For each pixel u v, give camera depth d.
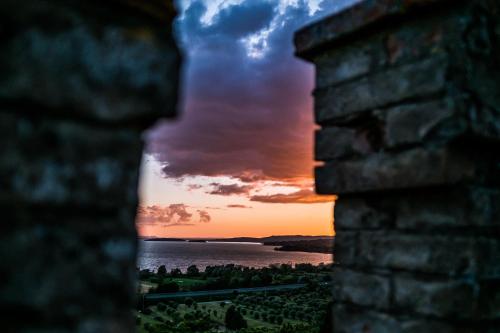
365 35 2.34
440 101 1.98
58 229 1.20
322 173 2.50
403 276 2.12
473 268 1.90
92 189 1.26
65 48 1.22
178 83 1.46
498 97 2.11
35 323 1.14
